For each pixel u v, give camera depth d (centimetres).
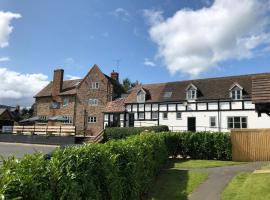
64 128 3597
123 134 3200
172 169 1653
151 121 3994
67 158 552
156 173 1441
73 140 3384
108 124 4347
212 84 3803
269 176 1290
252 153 2022
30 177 401
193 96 3747
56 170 479
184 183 1304
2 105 7369
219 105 3525
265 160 1988
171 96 3950
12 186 367
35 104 5391
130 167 873
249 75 3662
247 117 3328
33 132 3856
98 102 4634
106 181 656
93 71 4794
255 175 1366
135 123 4122
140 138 1243
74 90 5025
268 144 2003
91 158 618
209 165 1775
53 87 5225
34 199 402
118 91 4809
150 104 4041
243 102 3375
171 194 1140
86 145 681
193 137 2172
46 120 4188
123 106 4284
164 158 1770
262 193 1062
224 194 1122
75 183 506
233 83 3591
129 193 852
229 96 3475
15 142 3834
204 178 1395
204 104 3631
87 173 573
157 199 1071
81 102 4794
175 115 3819
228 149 2073
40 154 486
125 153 866
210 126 3553
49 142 3550
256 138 2033
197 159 2131
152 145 1327
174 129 3788
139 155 998
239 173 1495
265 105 1046
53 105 5125
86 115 4703
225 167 1709
